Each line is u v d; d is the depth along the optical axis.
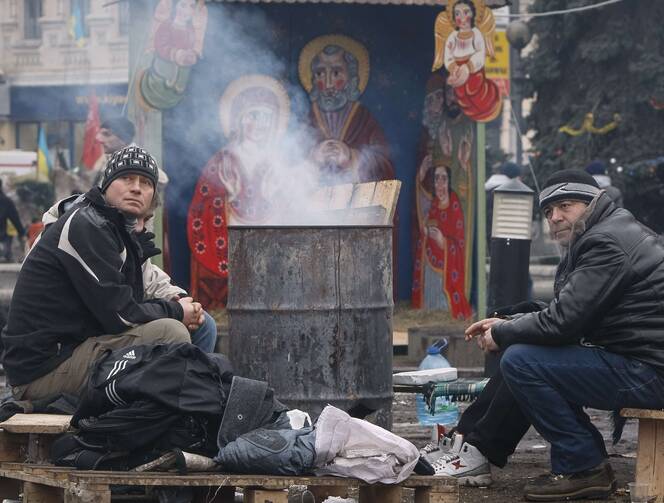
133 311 6.78
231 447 6.19
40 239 6.86
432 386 8.32
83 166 34.75
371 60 15.45
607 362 7.07
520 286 12.06
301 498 6.88
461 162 14.59
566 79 25.62
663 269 7.09
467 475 7.69
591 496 7.20
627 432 10.12
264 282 7.91
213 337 7.91
